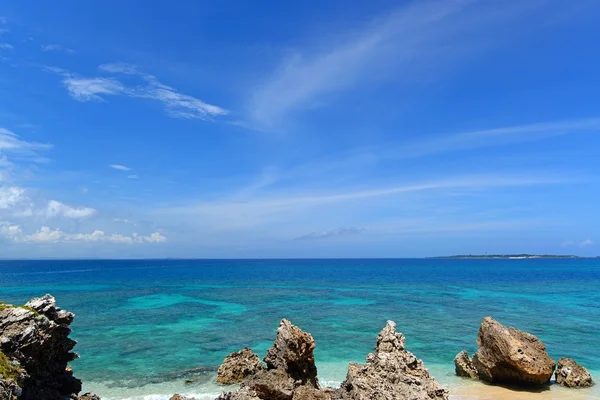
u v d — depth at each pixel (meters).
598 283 132.62
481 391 31.61
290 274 198.00
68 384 23.80
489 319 35.06
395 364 26.22
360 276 179.00
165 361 40.56
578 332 54.38
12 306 21.34
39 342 20.66
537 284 130.12
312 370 28.14
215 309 75.38
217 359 41.44
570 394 30.69
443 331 55.09
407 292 106.00
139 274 198.38
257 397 22.53
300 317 66.38
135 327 57.69
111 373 36.66
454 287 120.56
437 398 23.31
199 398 30.08
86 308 76.00
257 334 53.25
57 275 185.25
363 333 53.91
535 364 31.70
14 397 18.11
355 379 24.09
